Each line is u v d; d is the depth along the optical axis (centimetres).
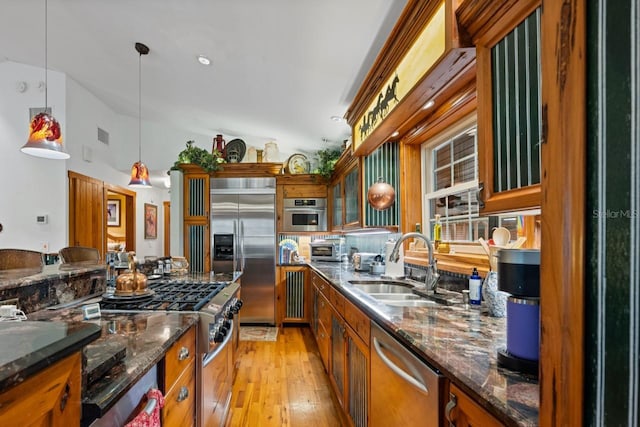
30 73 416
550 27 50
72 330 62
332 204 450
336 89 279
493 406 66
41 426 50
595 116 43
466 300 160
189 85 349
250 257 443
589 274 44
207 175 441
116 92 437
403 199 254
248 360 323
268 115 386
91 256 286
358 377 175
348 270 333
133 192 616
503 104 95
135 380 84
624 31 40
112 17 255
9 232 407
